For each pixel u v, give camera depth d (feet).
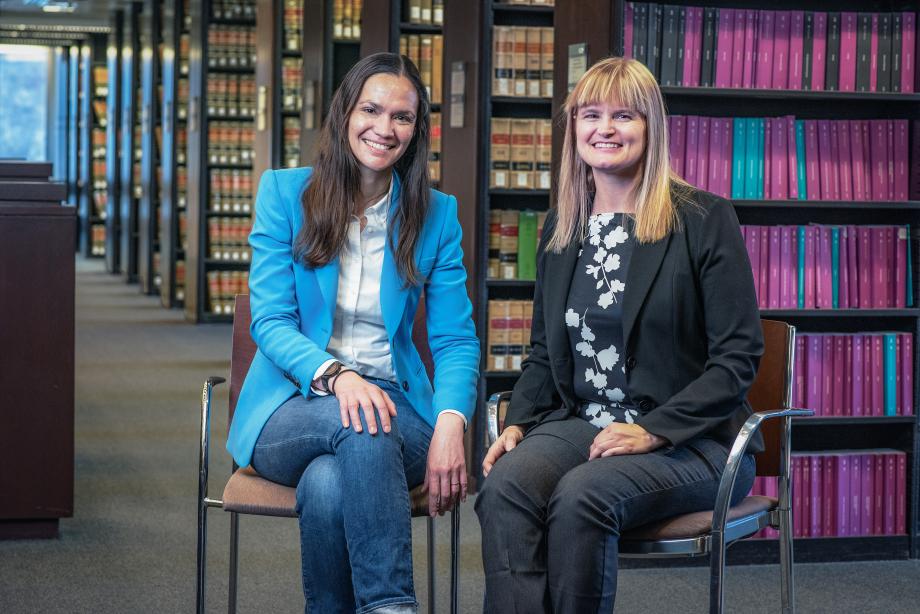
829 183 13.21
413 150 8.41
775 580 12.30
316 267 8.18
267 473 8.00
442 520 14.17
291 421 7.79
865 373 13.29
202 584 8.34
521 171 15.87
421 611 10.80
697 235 8.02
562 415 8.34
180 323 35.22
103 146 60.08
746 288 7.95
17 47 71.26
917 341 13.29
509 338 15.79
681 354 8.04
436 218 8.59
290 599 11.34
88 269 54.03
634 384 8.02
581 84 8.27
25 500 13.10
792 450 13.67
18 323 13.00
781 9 13.66
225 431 19.86
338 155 8.19
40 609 10.86
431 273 8.66
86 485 15.85
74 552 12.76
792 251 13.14
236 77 33.88
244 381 8.68
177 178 38.17
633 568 12.59
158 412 21.38
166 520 14.12
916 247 13.35
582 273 8.38
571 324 8.32
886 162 13.32
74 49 61.52
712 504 7.83
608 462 7.52
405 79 8.16
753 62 13.10
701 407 7.68
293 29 29.89
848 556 13.24
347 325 8.27
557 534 7.31
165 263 39.14
